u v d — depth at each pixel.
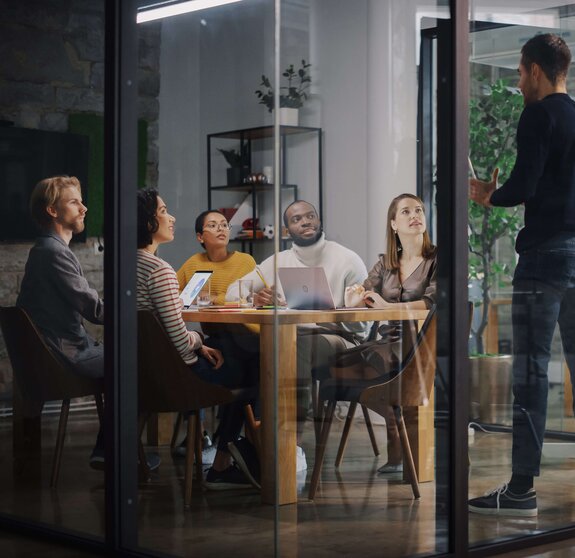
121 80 4.05
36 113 4.21
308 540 3.66
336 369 3.71
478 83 3.90
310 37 3.69
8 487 4.39
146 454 4.02
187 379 4.02
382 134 3.74
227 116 4.42
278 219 3.69
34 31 4.24
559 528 4.14
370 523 3.71
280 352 3.68
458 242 3.84
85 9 4.10
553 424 4.12
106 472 4.00
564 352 4.16
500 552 3.94
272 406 3.82
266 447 3.81
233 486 3.89
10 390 4.38
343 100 3.73
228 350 4.04
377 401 3.74
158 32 4.24
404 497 3.76
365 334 3.74
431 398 3.81
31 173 4.29
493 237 3.95
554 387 4.12
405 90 3.78
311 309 3.70
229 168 4.44
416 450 3.78
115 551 3.97
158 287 4.09
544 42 4.06
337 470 3.70
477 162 3.90
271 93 4.34
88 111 4.11
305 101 3.70
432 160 3.82
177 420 4.02
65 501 4.16
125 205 4.06
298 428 3.68
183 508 3.94
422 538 3.79
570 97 4.15
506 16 3.97
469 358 3.87
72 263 4.13
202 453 3.95
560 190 4.12
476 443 3.88
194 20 4.39
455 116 3.82
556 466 4.12
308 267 3.70
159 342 4.05
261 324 3.94
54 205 4.21
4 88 4.35
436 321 3.81
